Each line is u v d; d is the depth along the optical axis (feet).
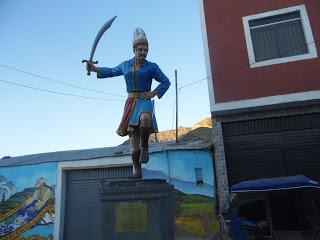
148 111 13.56
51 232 52.21
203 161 44.83
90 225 52.13
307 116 31.45
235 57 33.83
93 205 52.65
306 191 30.07
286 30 34.17
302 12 33.71
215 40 34.73
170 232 13.10
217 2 35.78
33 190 55.01
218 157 32.12
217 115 32.71
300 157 30.96
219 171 31.91
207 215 42.88
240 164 31.96
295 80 31.99
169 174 45.70
